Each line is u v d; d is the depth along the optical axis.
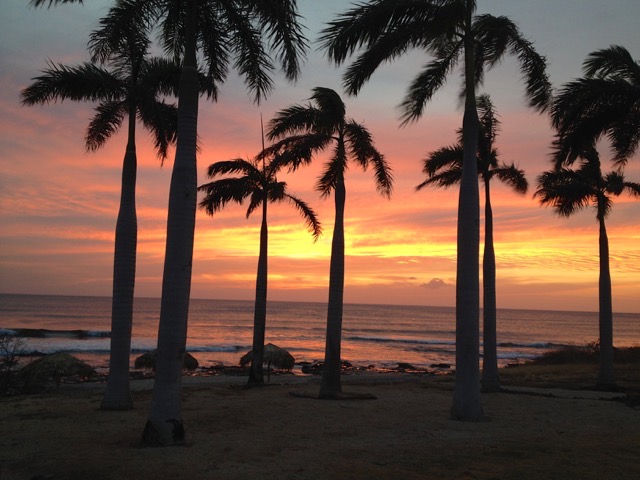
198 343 58.28
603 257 20.08
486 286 17.69
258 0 8.89
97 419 10.77
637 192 20.20
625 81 13.99
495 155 18.80
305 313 146.62
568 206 21.16
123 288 12.48
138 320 88.62
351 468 7.11
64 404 13.34
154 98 13.33
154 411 8.30
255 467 7.07
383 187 16.73
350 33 11.08
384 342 70.69
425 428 10.12
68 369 18.14
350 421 10.77
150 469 6.92
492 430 10.08
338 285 15.11
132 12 9.49
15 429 9.62
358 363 43.78
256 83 10.34
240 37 9.91
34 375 17.72
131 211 12.59
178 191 8.52
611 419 11.70
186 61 8.95
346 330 94.19
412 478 6.71
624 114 14.14
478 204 11.42
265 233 20.09
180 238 8.41
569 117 14.24
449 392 16.73
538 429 10.32
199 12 9.83
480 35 12.43
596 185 20.23
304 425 10.23
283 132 16.47
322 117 15.80
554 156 15.08
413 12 11.09
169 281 8.35
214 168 19.80
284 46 9.23
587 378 23.44
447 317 159.25
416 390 17.28
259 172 19.83
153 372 28.75
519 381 22.20
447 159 18.72
